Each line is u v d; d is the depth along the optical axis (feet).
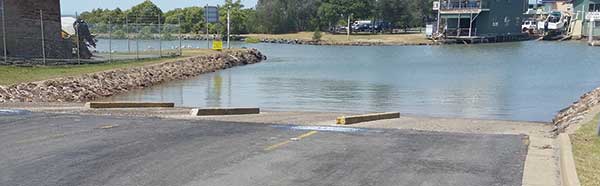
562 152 24.68
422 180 21.29
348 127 36.40
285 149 27.25
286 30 371.97
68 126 34.12
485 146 28.32
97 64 103.81
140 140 29.43
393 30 371.35
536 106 72.59
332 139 30.32
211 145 28.14
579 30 297.33
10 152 26.00
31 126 33.96
